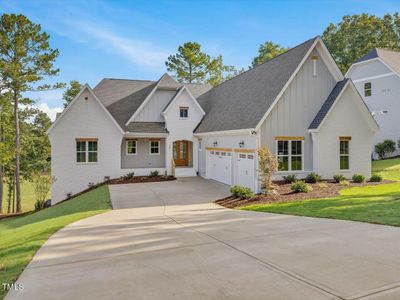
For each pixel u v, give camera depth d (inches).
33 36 927.7
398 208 393.4
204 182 842.8
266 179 589.6
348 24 1860.2
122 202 582.9
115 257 252.8
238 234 312.7
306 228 325.4
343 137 717.9
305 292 172.7
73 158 849.5
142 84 1120.2
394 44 1796.3
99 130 868.0
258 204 523.8
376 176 717.3
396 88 1084.5
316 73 716.7
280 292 173.8
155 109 1008.2
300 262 220.5
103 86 1076.5
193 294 175.8
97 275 212.4
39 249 286.8
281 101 681.0
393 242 259.3
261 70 849.5
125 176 885.8
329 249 247.3
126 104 1016.2
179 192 689.6
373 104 1176.2
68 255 264.7
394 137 1095.0
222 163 823.7
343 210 409.7
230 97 911.7
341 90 701.9
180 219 417.7
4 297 182.9
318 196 555.5
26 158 1346.0
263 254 243.0
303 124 703.1
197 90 1154.7
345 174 724.0
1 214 890.7
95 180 868.6
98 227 379.6
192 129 1000.2
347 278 189.2
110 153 878.4
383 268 203.0
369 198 491.5
